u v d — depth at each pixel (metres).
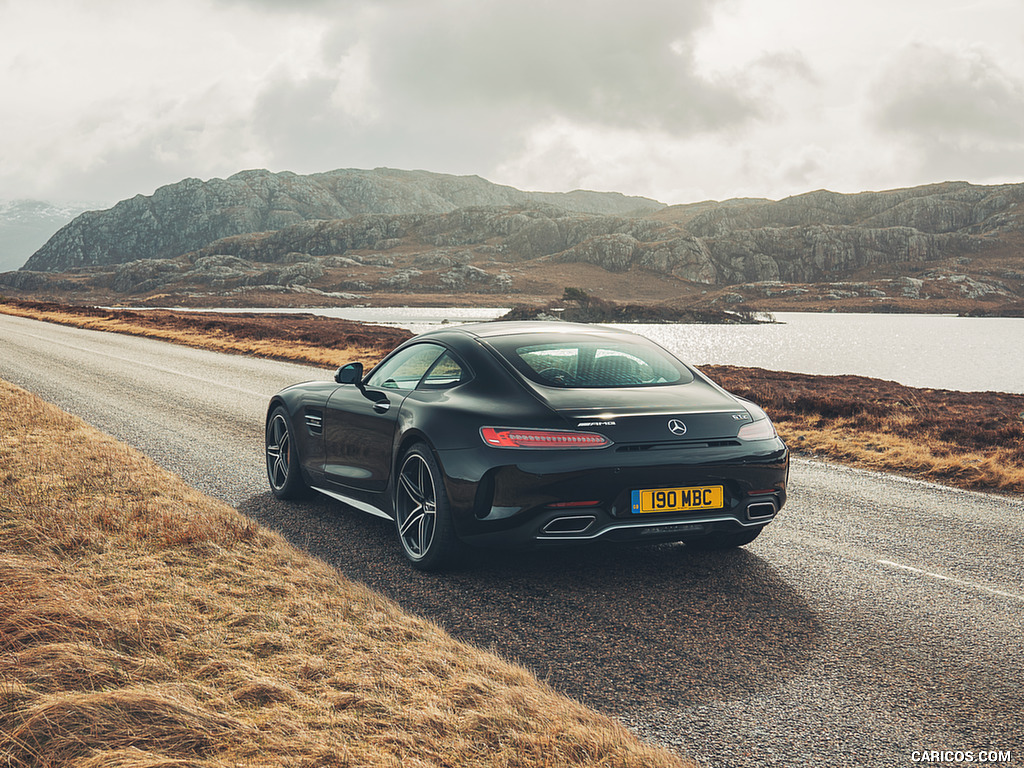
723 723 2.93
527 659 3.52
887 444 9.95
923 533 5.95
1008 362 79.12
